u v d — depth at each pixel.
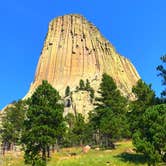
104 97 94.19
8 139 104.81
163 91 71.31
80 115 107.81
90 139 107.50
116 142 91.44
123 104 96.19
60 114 67.62
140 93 78.44
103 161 66.94
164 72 70.31
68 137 101.62
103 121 83.31
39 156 65.19
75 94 188.62
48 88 69.06
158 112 56.50
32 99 68.56
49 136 64.75
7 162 80.38
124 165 63.94
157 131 54.94
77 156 76.06
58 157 76.25
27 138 65.44
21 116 104.88
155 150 55.16
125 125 81.50
